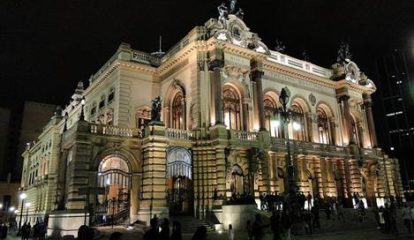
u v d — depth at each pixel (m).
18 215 68.44
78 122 28.83
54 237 26.88
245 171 34.53
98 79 44.09
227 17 36.69
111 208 33.50
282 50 45.84
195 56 35.41
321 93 46.69
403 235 25.72
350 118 47.88
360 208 34.81
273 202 30.05
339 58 49.75
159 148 30.78
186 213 31.77
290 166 27.20
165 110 39.22
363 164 46.91
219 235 25.41
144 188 30.09
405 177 86.44
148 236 10.20
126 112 38.00
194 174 32.44
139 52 40.75
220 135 32.38
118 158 32.06
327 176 42.50
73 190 27.45
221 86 34.38
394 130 93.25
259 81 37.59
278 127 40.50
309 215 26.45
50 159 50.66
